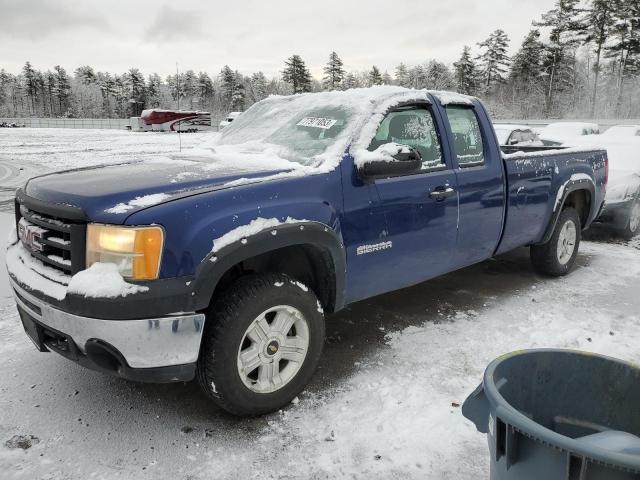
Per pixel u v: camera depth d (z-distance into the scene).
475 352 3.62
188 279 2.40
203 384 2.65
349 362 3.45
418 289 4.99
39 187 2.82
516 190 4.41
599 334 3.96
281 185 2.82
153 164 3.28
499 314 4.34
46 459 2.44
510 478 1.46
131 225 2.34
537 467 1.39
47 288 2.49
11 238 3.19
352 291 3.28
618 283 5.26
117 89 123.19
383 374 3.29
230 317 2.57
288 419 2.79
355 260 3.21
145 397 3.00
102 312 2.29
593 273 5.62
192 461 2.45
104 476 2.34
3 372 3.25
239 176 2.84
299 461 2.46
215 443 2.58
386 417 2.81
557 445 1.31
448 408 2.91
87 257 2.42
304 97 4.16
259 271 2.92
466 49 71.00
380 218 3.30
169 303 2.36
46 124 72.19
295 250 3.15
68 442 2.57
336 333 3.92
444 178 3.74
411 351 3.62
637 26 56.00
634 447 1.45
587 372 1.76
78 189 2.64
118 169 3.14
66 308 2.37
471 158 4.10
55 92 120.88
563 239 5.27
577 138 9.98
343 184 3.09
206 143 4.37
